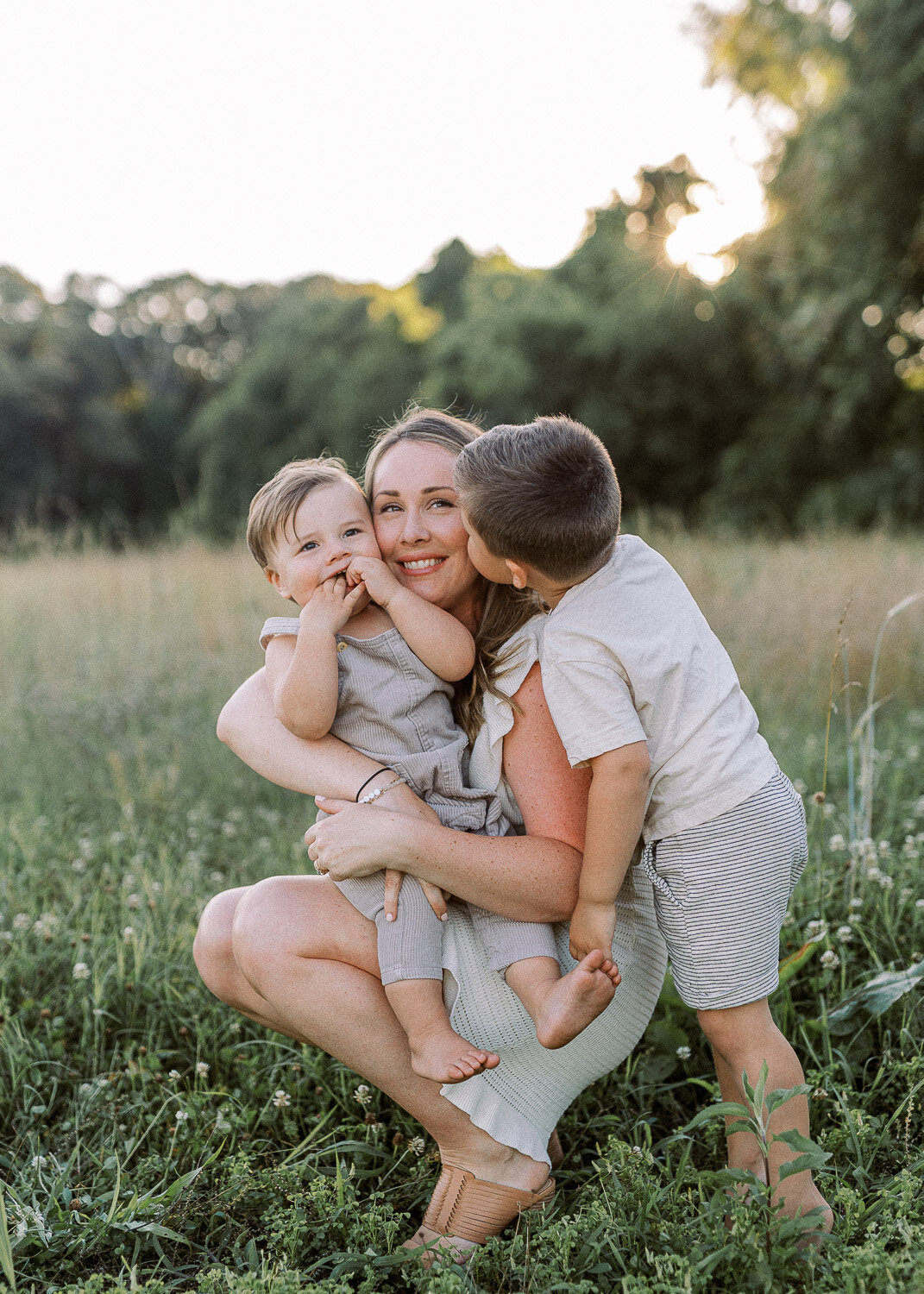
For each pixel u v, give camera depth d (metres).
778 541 12.80
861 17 13.93
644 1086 2.22
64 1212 1.86
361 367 26.86
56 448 39.94
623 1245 1.70
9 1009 2.60
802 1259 1.58
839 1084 2.16
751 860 1.80
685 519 19.77
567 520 1.76
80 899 3.12
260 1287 1.55
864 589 6.04
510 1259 1.67
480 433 2.18
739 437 21.92
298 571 2.05
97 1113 2.21
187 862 3.38
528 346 22.33
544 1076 1.93
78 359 42.50
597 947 1.80
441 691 2.05
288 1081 2.27
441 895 1.87
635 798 1.75
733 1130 1.88
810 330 15.92
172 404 43.78
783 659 5.34
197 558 9.31
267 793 4.30
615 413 21.83
